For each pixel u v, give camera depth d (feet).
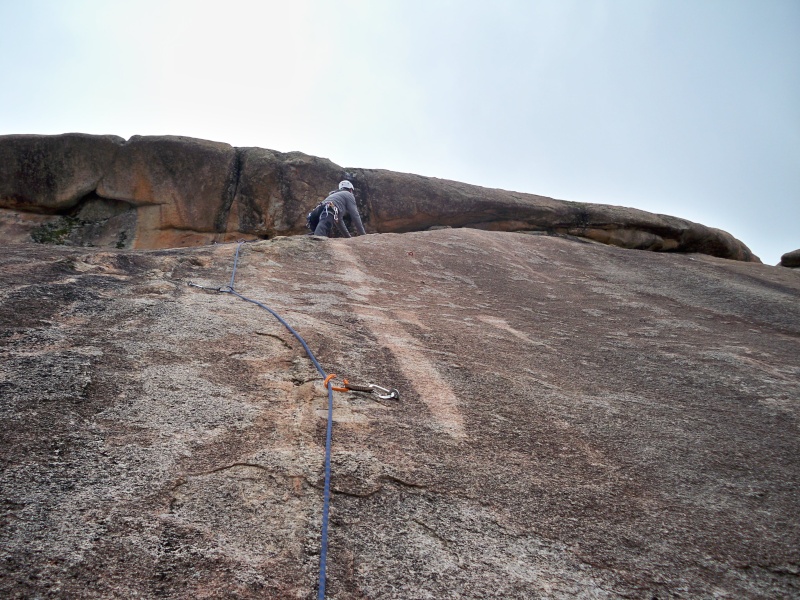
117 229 37.22
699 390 11.40
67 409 6.88
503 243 27.43
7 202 36.86
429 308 15.90
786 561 6.12
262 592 4.74
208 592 4.62
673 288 22.40
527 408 9.40
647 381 11.78
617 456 8.11
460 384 10.02
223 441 6.82
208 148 36.60
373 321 13.30
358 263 19.80
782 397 11.23
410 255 22.36
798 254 42.93
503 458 7.55
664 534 6.36
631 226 40.14
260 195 37.22
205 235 37.55
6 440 6.07
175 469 6.12
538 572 5.49
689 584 5.60
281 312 12.37
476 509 6.31
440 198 38.55
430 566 5.36
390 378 9.78
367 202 38.34
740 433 9.41
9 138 36.04
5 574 4.42
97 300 11.14
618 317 17.51
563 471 7.46
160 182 36.60
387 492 6.34
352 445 7.17
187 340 9.75
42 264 12.83
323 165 38.09
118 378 7.89
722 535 6.47
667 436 8.99
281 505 5.83
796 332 17.29
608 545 6.04
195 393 7.88
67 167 36.35
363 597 4.88
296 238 21.47
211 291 13.43
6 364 7.72
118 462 6.07
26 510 5.13
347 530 5.64
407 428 7.95
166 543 5.05
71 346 8.71
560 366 12.18
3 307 9.70
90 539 4.93
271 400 8.12
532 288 20.70
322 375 9.18
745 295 21.62
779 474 8.07
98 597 4.40
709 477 7.80
